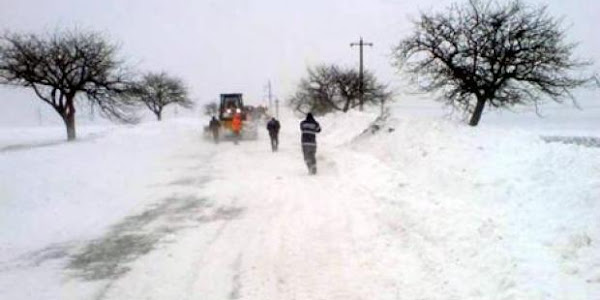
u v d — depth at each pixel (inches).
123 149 932.6
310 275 282.8
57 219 423.2
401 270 278.8
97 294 267.3
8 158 715.4
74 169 651.5
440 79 848.3
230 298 257.0
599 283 213.6
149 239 366.3
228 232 378.9
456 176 450.0
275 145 979.9
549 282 221.6
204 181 612.7
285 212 436.1
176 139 1226.6
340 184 552.7
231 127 1214.9
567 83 794.2
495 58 788.6
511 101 824.3
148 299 259.4
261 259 313.9
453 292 240.5
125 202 492.4
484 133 627.2
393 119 865.5
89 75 1253.7
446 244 299.6
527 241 272.4
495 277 242.2
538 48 780.6
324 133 1296.8
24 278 291.9
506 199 360.2
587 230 260.7
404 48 859.4
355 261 301.7
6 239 367.2
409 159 595.2
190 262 313.7
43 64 1227.9
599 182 327.9
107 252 337.7
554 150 457.7
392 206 411.2
